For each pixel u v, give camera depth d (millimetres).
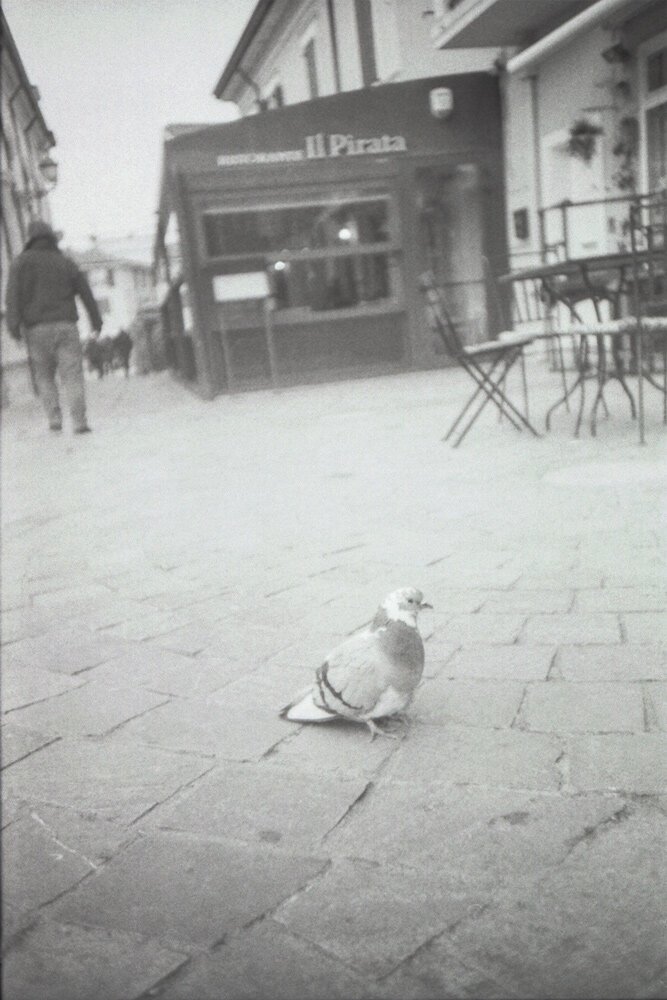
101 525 4902
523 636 2752
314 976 1307
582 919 1419
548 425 6316
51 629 3197
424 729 2219
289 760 2119
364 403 9586
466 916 1457
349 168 10172
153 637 3072
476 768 2000
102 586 3725
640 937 1349
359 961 1347
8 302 8492
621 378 6332
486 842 1695
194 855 1706
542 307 10570
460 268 11305
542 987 1256
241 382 12164
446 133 5852
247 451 7109
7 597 3619
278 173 10141
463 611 3033
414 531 4152
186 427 8984
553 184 8508
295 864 1662
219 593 3523
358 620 3084
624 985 1237
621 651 2549
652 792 1816
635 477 4590
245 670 2721
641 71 3932
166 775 2070
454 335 6293
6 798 1947
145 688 2617
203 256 11203
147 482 6102
